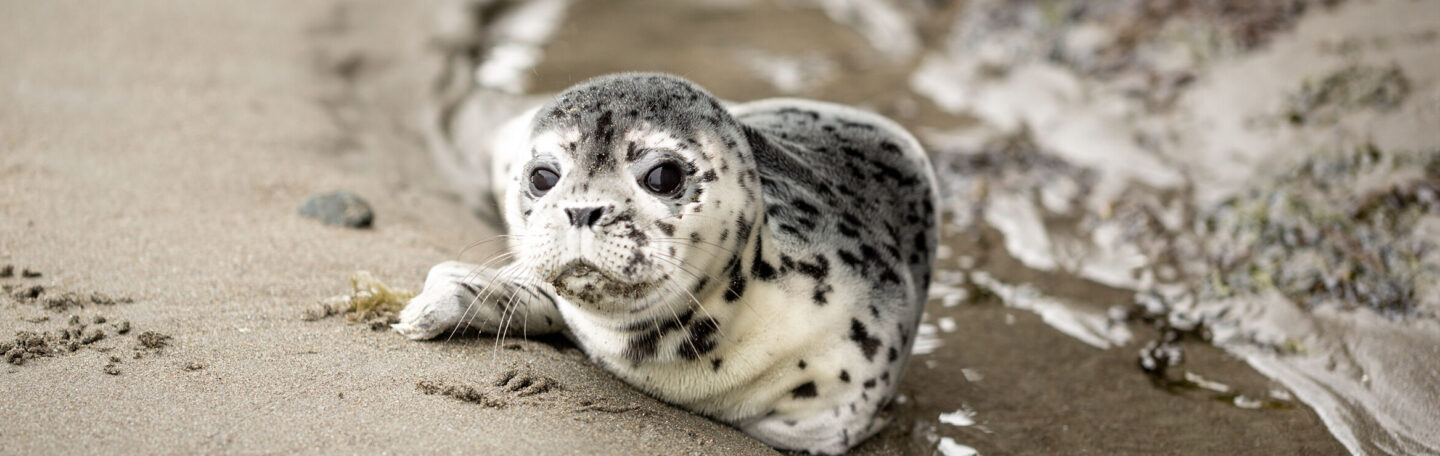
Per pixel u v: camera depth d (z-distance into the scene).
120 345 2.45
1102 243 2.96
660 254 2.35
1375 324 2.74
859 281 2.48
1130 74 3.49
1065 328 2.79
